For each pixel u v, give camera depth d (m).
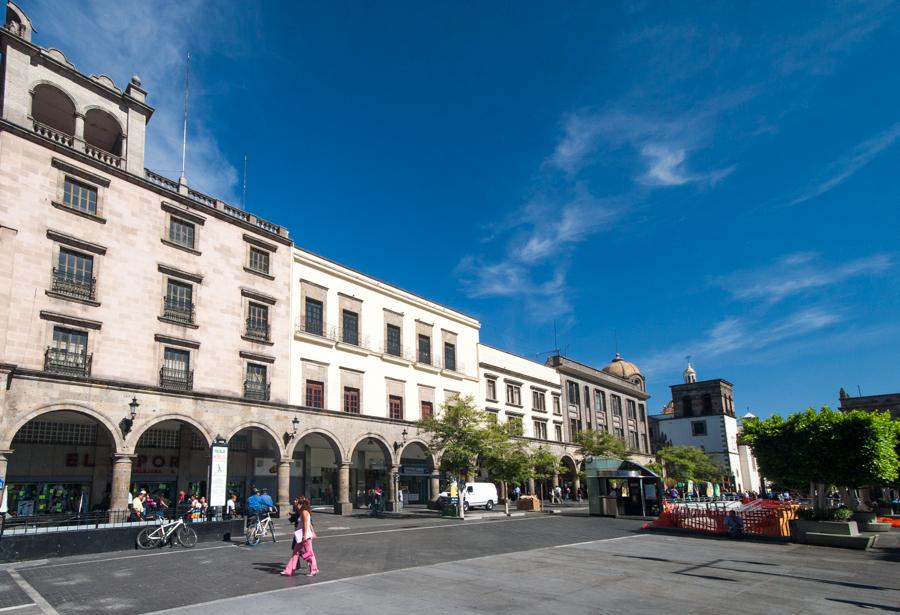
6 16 25.02
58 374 22.80
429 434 39.88
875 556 18.27
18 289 22.84
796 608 10.90
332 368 35.16
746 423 25.23
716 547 20.14
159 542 18.78
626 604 10.94
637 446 71.44
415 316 42.53
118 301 25.84
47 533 16.89
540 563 15.85
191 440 30.44
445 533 23.50
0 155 23.17
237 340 30.33
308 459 36.09
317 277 35.62
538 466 45.34
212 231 30.38
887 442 21.86
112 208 26.42
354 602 10.78
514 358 52.88
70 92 26.56
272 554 17.17
